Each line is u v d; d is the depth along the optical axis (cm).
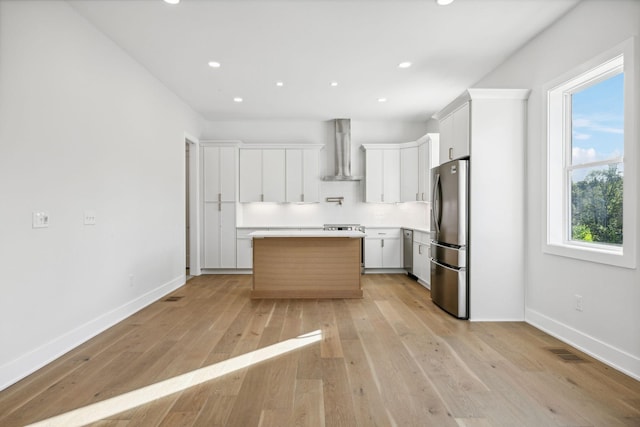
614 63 270
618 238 278
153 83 460
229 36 357
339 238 479
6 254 238
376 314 403
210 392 227
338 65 429
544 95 341
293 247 478
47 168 275
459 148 398
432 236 456
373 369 260
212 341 318
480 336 330
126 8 305
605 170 291
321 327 357
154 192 461
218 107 604
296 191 668
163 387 233
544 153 340
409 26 338
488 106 372
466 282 381
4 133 237
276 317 391
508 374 252
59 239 288
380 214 708
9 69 240
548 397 220
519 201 374
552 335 331
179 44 373
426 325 363
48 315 275
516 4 301
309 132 701
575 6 302
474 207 374
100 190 344
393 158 672
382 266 659
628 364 251
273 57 407
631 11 248
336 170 682
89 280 326
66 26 296
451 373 253
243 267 649
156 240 467
